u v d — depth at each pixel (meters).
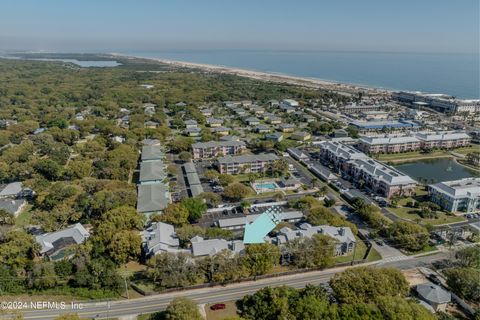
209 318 108.50
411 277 130.75
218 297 118.94
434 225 171.88
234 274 122.75
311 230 145.88
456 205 185.25
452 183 198.12
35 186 189.00
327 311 99.50
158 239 137.00
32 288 119.62
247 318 105.50
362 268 117.25
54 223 154.12
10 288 118.56
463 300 117.19
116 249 131.12
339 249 143.75
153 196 177.50
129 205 171.38
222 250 128.12
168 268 121.00
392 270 116.38
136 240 134.00
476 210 188.00
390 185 199.50
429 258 144.62
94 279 120.75
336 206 190.38
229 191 190.25
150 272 123.56
